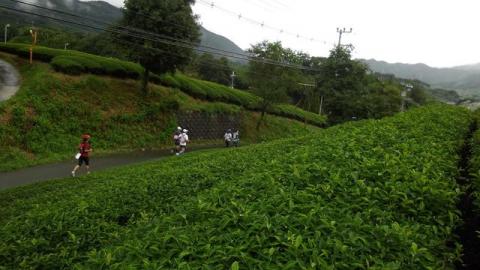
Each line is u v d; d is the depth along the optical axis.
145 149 28.22
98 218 8.79
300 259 3.66
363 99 37.94
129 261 4.18
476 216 5.23
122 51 29.30
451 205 5.12
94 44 56.84
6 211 12.12
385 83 59.66
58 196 13.32
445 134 10.30
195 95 38.34
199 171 11.91
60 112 25.05
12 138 21.31
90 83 28.89
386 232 4.09
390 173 6.04
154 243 4.43
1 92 25.50
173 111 33.03
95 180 15.98
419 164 6.65
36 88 25.34
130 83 32.34
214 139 37.91
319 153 7.95
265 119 45.91
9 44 35.97
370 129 10.93
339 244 3.81
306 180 6.05
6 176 18.22
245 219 4.61
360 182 5.54
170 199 9.60
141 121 29.86
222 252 3.86
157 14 28.25
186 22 29.36
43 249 7.30
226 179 10.27
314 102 66.94
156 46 29.02
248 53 42.88
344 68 38.31
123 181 13.29
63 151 22.95
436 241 4.29
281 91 41.41
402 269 3.70
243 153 15.85
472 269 4.58
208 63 63.31
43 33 64.31
